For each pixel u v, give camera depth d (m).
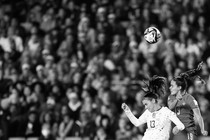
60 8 72.62
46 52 65.94
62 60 64.62
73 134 58.03
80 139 57.88
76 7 72.12
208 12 72.25
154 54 64.31
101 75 63.00
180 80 37.97
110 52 66.56
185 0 72.12
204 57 66.31
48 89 61.66
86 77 62.88
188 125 37.88
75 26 69.62
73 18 70.50
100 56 64.56
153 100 35.62
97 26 68.31
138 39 67.94
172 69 63.84
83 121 57.97
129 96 60.16
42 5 73.12
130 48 65.25
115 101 59.91
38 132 59.25
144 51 64.88
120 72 63.25
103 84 60.69
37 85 61.22
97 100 59.41
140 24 69.06
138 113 57.94
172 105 38.59
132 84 61.28
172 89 38.06
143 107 58.41
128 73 63.31
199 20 70.31
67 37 67.31
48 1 73.31
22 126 59.25
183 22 69.50
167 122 35.50
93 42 66.69
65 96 61.38
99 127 57.56
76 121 58.94
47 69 63.78
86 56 66.44
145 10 70.06
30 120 59.00
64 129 58.19
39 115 59.22
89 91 60.81
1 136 58.56
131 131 57.44
